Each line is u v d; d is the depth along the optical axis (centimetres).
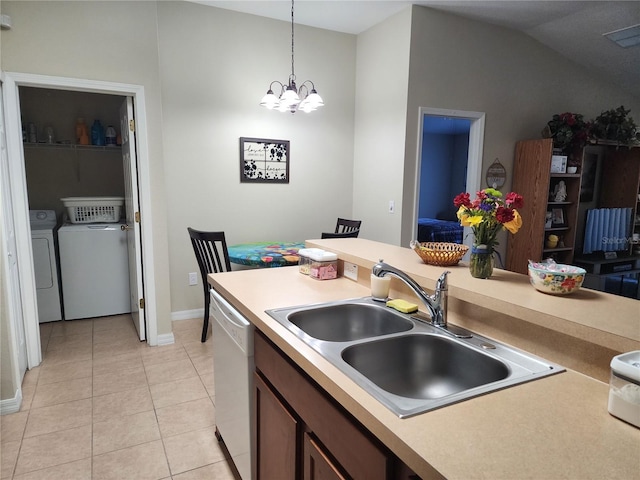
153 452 201
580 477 65
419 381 130
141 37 292
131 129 303
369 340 123
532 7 357
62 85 273
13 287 256
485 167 416
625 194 476
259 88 390
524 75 424
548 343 109
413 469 72
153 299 320
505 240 448
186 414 233
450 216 822
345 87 432
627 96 512
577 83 463
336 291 180
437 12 365
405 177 377
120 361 297
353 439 94
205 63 365
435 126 708
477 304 126
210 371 284
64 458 195
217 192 384
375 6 357
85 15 275
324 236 328
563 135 405
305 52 407
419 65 363
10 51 258
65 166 404
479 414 83
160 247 317
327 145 431
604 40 407
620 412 81
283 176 412
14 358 230
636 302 116
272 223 414
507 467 67
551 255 454
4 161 254
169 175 362
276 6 360
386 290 165
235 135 385
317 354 113
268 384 144
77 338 338
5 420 224
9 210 259
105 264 385
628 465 68
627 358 84
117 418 228
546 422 80
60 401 244
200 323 378
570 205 445
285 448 130
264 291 179
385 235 404
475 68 393
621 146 458
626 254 491
